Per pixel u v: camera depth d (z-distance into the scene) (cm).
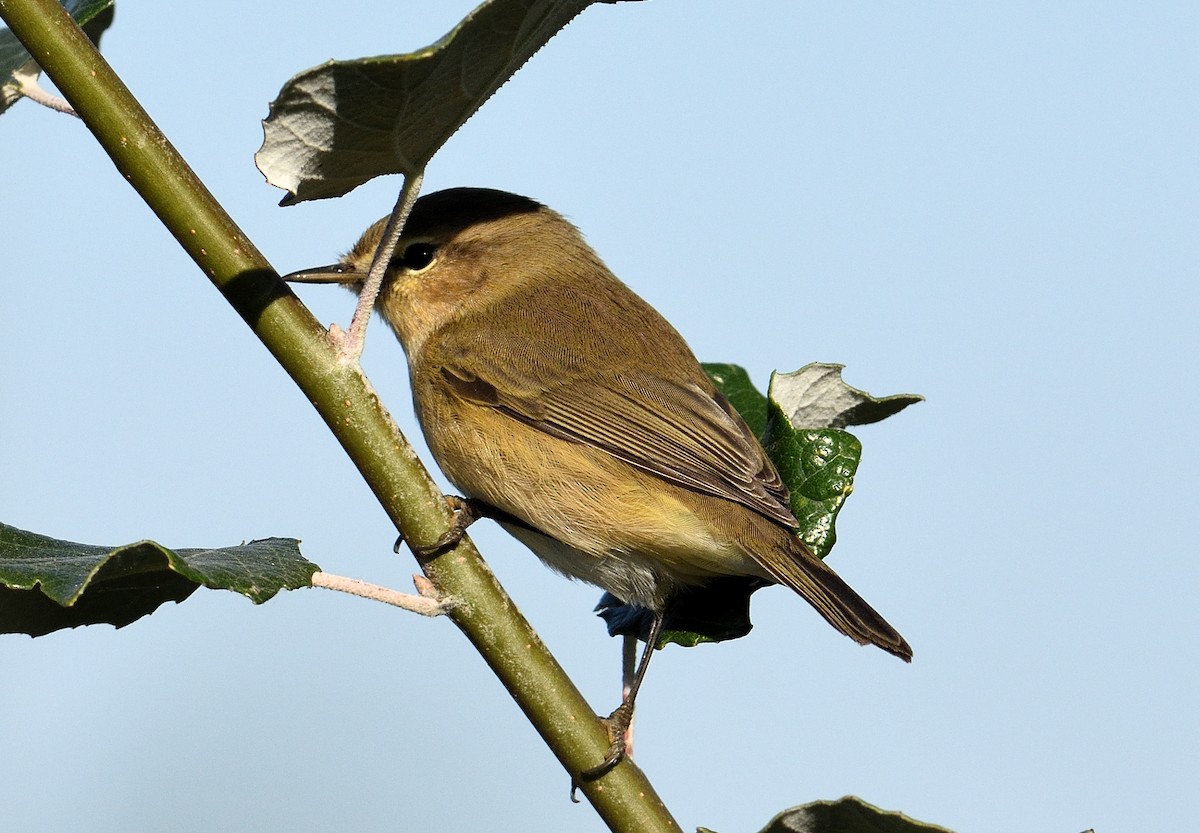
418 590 640
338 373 621
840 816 546
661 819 647
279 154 566
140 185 602
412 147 585
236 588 549
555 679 643
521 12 525
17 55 717
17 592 614
